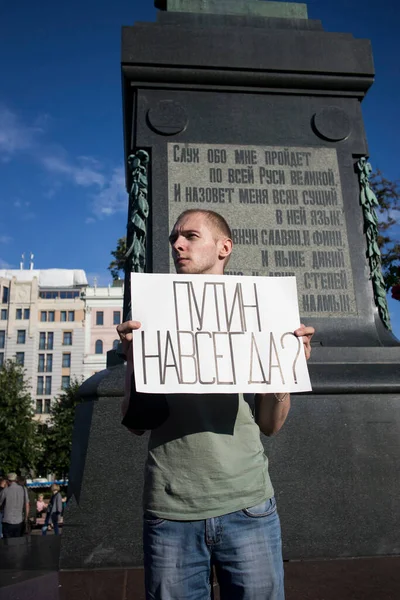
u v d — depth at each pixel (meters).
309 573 3.19
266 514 1.59
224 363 1.75
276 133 5.04
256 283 1.89
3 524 9.46
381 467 3.80
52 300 60.62
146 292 1.79
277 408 1.80
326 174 4.98
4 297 61.47
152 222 4.61
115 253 20.88
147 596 1.55
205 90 5.07
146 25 5.19
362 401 3.94
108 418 3.74
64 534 3.46
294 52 5.22
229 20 5.43
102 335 58.59
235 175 4.85
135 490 3.57
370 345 4.43
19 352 59.59
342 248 4.77
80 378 57.94
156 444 1.67
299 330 1.84
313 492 3.68
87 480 3.59
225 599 1.55
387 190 13.42
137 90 5.01
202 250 1.90
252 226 4.71
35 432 32.09
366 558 3.54
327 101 5.25
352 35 5.45
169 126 4.88
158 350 1.72
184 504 1.56
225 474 1.58
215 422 1.65
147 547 1.58
